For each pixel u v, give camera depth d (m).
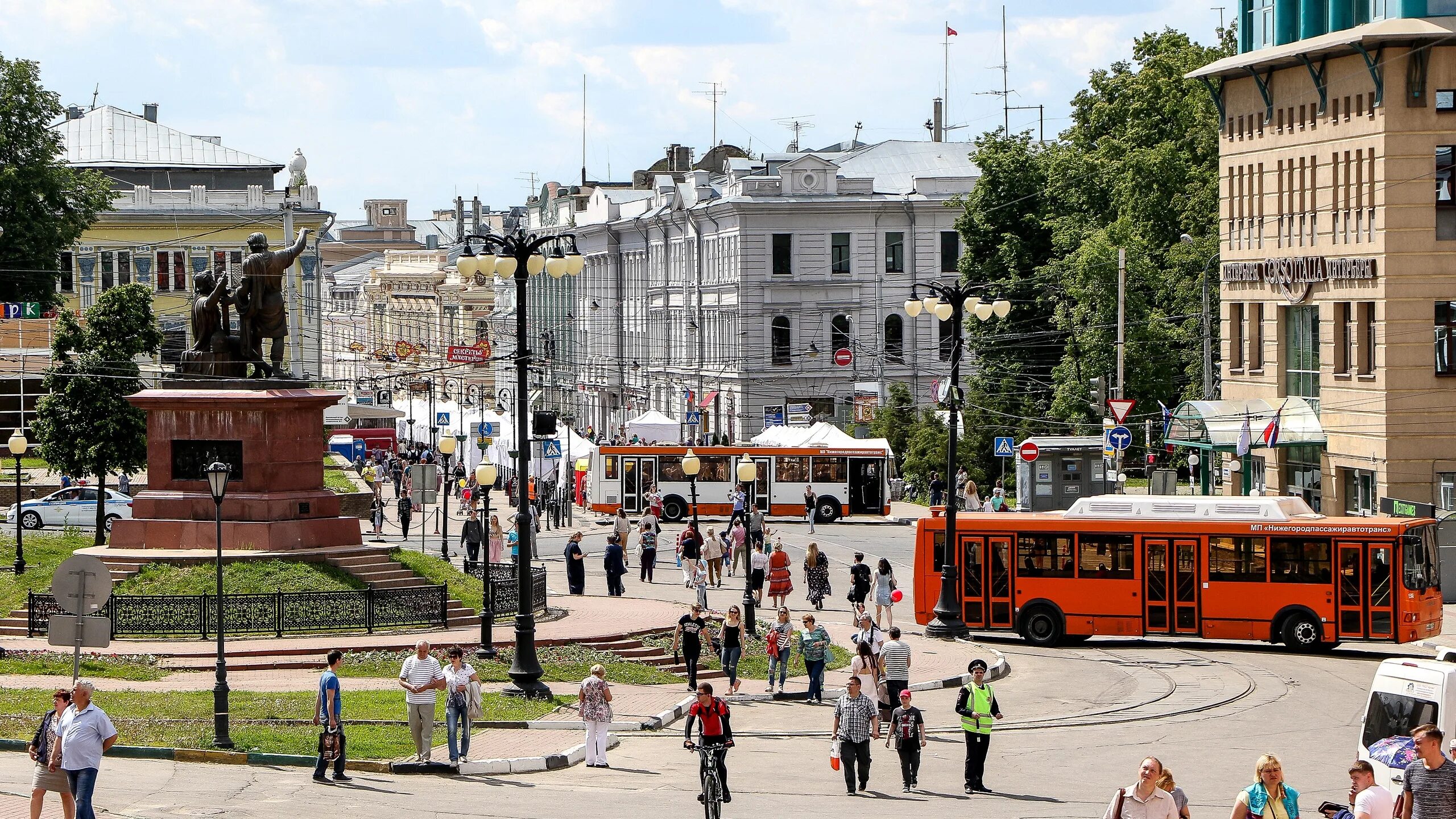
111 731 33.75
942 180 166.50
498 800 39.56
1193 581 69.06
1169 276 124.69
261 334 68.75
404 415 176.25
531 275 54.25
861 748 41.22
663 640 64.44
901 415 141.38
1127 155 131.75
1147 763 28.52
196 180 173.88
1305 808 39.47
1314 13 93.81
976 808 39.19
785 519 124.19
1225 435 98.00
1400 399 87.81
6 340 128.62
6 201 126.56
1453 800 27.58
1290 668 63.94
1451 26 85.69
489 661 57.81
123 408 91.25
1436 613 68.38
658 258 191.38
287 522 66.06
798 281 164.50
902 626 76.38
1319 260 93.56
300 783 41.16
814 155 165.75
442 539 106.69
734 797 40.62
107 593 46.12
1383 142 87.69
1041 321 143.25
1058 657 67.31
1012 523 71.12
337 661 41.91
